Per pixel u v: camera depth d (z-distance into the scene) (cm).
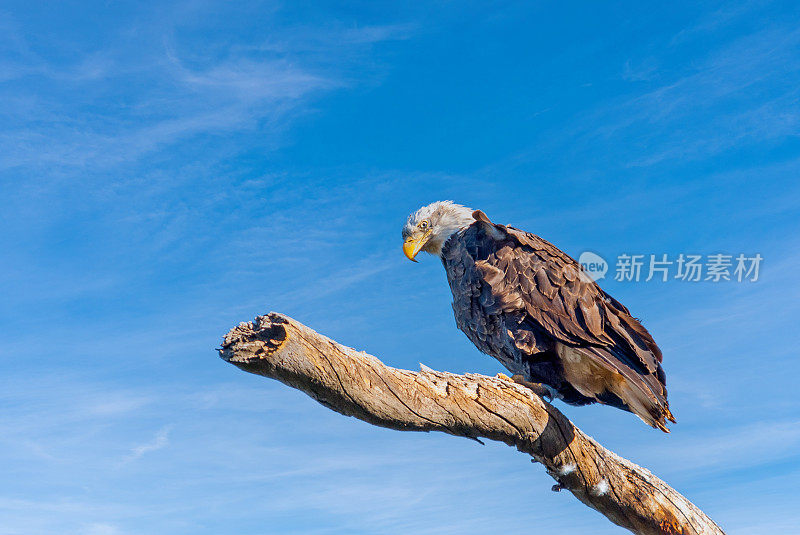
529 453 439
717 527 482
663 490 476
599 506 480
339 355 335
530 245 525
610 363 457
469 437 407
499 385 414
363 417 361
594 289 507
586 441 457
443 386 390
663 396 463
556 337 479
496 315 508
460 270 541
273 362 315
